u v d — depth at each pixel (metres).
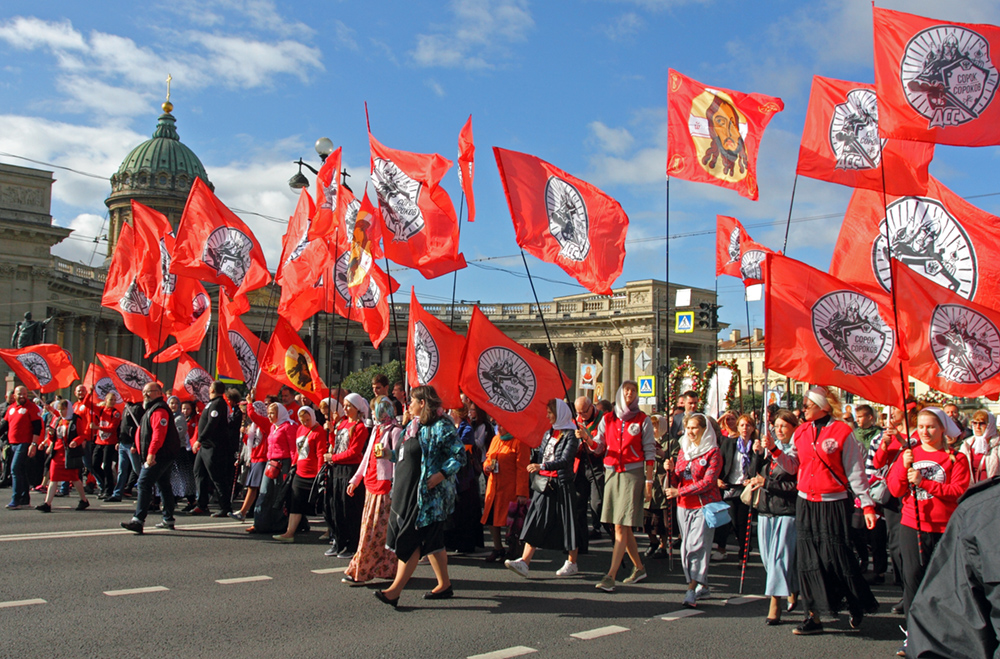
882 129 8.99
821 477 7.80
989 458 11.10
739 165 10.83
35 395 20.62
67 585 8.95
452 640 7.21
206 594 8.73
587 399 13.02
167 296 18.81
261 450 14.50
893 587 10.97
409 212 13.38
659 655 6.97
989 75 8.75
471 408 13.36
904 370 8.70
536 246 11.58
